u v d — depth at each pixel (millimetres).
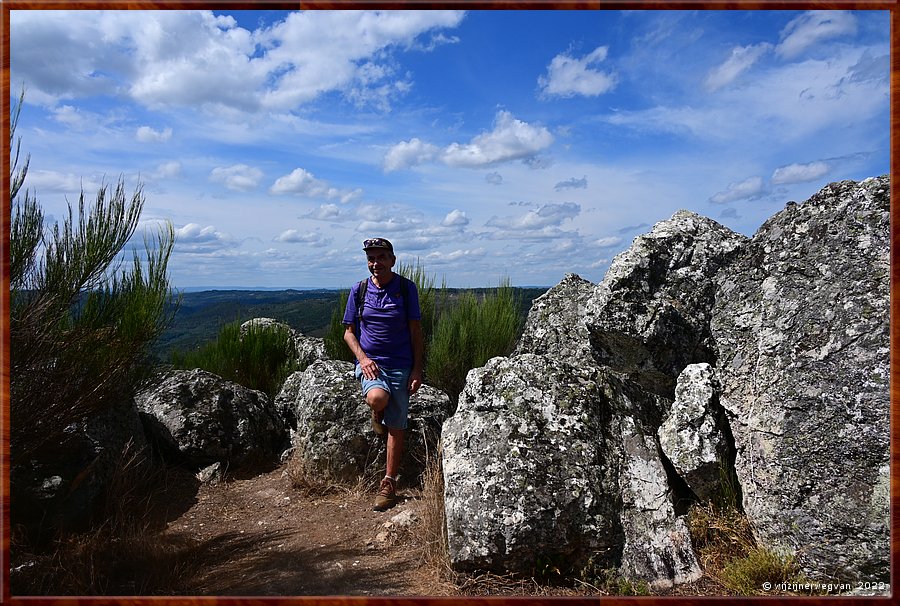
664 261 4602
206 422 5676
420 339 4816
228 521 4664
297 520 4605
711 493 3814
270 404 6461
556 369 4168
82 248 4027
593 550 3477
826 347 3469
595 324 4457
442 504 4086
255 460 5863
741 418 3787
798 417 3406
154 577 3561
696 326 4395
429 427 5363
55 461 4266
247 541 4230
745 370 3900
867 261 3582
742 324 4145
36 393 3900
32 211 3783
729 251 4535
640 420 4109
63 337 4004
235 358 7648
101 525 4160
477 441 3781
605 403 4094
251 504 5008
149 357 5133
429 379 7086
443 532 3781
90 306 4379
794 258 3994
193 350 8102
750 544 3547
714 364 4359
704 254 4566
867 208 3738
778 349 3703
